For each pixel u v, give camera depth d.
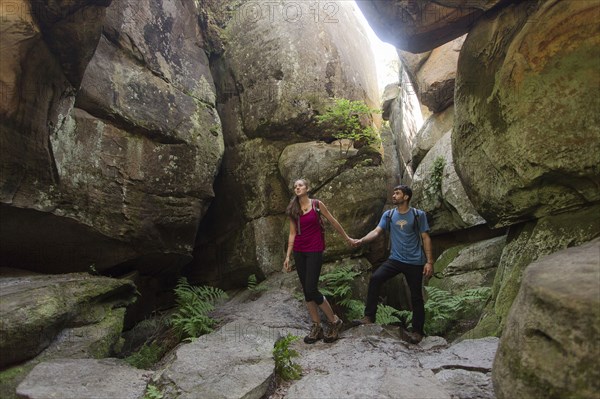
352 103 7.98
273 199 8.09
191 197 7.07
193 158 7.16
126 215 6.17
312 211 4.94
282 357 3.95
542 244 4.52
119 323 5.08
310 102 8.22
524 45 4.58
